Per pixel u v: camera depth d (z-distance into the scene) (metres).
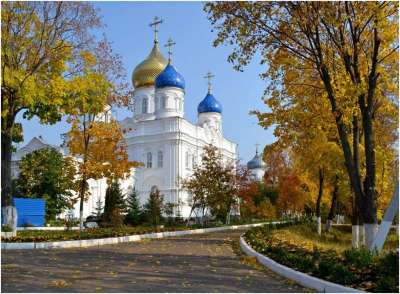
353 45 15.34
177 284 10.04
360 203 15.27
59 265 12.73
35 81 19.20
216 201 38.97
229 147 69.38
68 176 28.95
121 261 13.98
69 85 19.70
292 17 14.90
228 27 15.22
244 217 54.66
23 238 18.25
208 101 67.38
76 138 26.83
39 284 9.70
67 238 19.48
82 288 9.32
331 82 15.78
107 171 26.92
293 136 18.77
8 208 20.14
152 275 11.24
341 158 21.17
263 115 18.53
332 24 14.33
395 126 20.61
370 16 13.98
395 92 16.77
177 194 51.62
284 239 19.58
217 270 12.41
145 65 60.00
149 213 36.81
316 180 32.25
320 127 18.80
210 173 39.22
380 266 9.53
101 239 20.31
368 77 15.52
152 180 53.84
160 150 54.44
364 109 15.18
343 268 9.66
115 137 27.28
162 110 57.12
